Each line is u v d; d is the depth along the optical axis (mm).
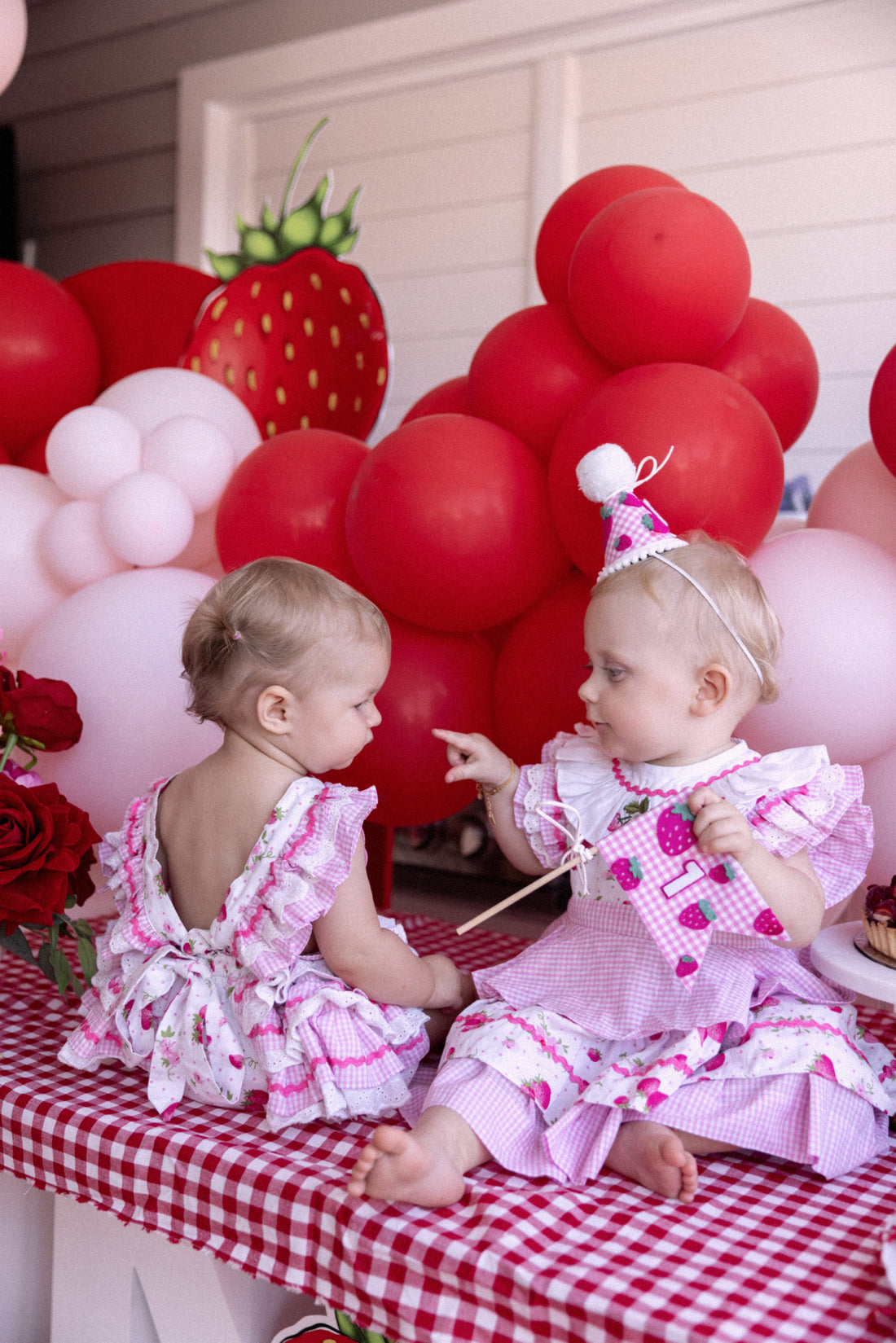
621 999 1138
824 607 1411
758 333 1569
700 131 2842
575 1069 1121
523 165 3074
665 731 1156
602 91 2961
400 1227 929
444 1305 896
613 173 1602
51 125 3902
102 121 3781
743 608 1157
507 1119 1066
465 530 1401
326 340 2271
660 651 1142
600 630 1170
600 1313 828
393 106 3271
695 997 1121
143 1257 1162
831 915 1606
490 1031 1128
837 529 1605
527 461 1463
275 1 3393
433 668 1541
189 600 1633
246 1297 1116
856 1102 1100
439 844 2539
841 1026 1145
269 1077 1111
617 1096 1068
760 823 1134
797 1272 896
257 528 1582
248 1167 1020
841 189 2693
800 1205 1017
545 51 2988
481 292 3170
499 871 2443
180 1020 1159
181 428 1780
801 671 1404
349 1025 1146
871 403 1458
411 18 3125
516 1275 868
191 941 1179
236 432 1981
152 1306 1154
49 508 1837
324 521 1565
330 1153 1062
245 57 3428
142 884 1215
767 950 1180
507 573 1438
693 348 1425
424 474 1409
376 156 3314
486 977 1215
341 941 1145
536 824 1259
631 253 1371
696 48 2830
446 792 1589
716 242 1382
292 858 1120
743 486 1340
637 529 1199
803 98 2719
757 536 1405
